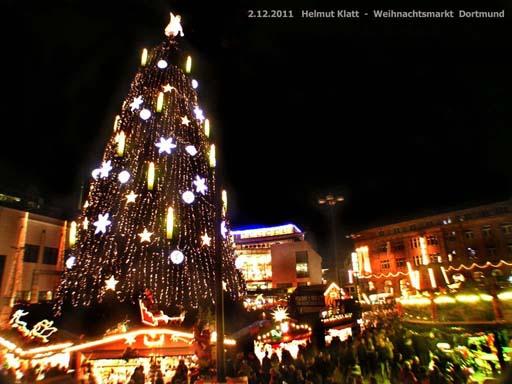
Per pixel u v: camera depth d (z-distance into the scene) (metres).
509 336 14.41
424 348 15.29
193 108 39.44
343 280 69.12
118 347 16.72
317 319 17.91
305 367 13.35
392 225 69.94
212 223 33.84
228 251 35.16
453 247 60.88
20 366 14.09
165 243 30.02
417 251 65.19
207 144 38.00
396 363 12.99
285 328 18.48
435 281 20.30
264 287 60.31
